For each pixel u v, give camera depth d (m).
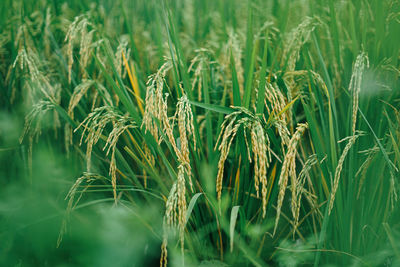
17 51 2.77
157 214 2.34
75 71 2.80
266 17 3.51
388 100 2.12
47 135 2.71
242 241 2.17
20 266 2.35
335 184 1.82
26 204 2.45
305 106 1.90
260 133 1.73
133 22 3.66
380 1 2.16
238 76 2.53
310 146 2.40
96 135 2.07
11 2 3.34
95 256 2.20
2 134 2.74
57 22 3.13
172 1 3.69
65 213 2.15
